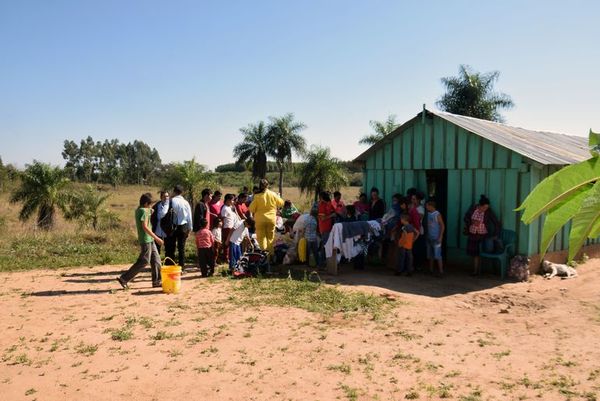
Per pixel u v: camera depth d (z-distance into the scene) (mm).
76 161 101625
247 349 6426
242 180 77500
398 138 13500
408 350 6422
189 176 29422
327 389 5273
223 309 8234
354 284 10180
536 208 1061
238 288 9688
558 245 11859
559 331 7297
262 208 11242
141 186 93625
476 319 7926
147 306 8422
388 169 13836
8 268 11672
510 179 11078
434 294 9555
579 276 11164
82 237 16391
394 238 11789
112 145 110125
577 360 6129
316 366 5883
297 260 12531
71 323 7477
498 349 6504
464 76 38812
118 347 6484
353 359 6098
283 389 5273
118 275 11086
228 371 5734
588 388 5293
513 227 11070
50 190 24391
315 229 12070
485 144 11508
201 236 10734
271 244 11531
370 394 5141
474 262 11508
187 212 11320
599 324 7629
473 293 9641
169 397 5102
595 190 991
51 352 6312
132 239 16172
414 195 11539
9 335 6934
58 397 5082
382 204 12906
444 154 12398
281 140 41375
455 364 5973
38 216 24422
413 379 5523
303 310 8227
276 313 8039
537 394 5148
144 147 117188
